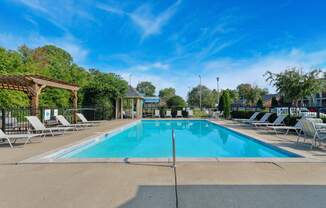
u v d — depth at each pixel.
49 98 21.95
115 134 12.63
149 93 72.06
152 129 17.16
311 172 4.64
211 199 3.36
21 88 13.02
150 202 3.28
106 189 3.77
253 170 4.79
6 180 4.23
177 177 4.35
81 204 3.22
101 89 22.06
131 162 5.45
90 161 5.51
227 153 8.63
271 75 15.45
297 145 7.77
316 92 14.20
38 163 5.41
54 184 4.01
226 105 25.20
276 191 3.65
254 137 9.73
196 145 10.45
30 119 10.05
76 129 12.83
